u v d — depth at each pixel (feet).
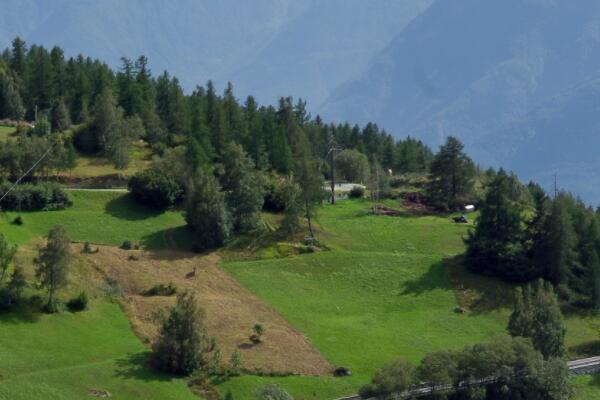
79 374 378.32
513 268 561.02
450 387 409.08
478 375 411.34
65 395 358.64
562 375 424.05
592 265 545.85
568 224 563.48
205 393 390.42
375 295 534.37
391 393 389.19
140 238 568.41
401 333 487.20
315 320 488.85
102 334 421.59
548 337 458.50
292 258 564.71
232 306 483.92
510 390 416.26
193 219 576.20
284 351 438.40
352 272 556.51
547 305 468.34
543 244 566.36
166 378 393.91
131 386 379.14
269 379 410.11
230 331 449.89
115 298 461.78
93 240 552.41
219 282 517.14
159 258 535.60
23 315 415.85
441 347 473.67
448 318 514.68
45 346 395.34
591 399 433.89
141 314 451.12
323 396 402.52
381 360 447.01
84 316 433.48
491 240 570.05
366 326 490.90
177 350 401.08
